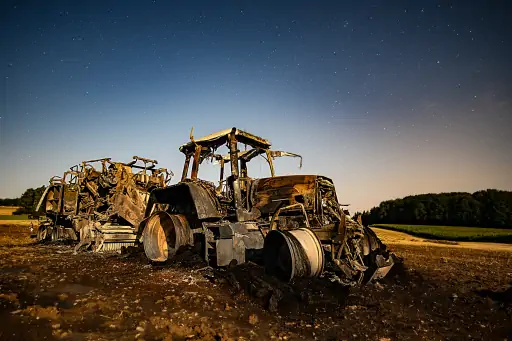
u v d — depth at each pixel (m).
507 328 3.84
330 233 6.05
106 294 4.82
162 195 8.54
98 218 11.64
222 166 8.55
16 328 3.39
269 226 6.65
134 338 3.21
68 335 3.25
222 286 5.29
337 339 3.36
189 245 7.25
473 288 5.85
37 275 6.20
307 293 4.82
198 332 3.42
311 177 6.80
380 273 5.80
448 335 3.59
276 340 3.29
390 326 3.78
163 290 5.09
